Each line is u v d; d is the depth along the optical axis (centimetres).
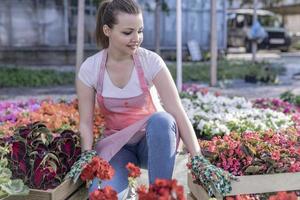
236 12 1942
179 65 667
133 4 229
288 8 2181
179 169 315
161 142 209
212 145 235
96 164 190
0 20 1283
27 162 224
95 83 245
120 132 234
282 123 447
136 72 239
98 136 313
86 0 1350
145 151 240
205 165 212
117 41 229
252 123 429
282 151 234
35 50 1330
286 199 160
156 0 1184
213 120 453
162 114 216
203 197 220
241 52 1977
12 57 1312
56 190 214
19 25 1305
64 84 994
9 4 1285
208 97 586
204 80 1038
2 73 1044
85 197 247
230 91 862
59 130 342
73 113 408
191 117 450
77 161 224
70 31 1368
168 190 150
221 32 1603
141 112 245
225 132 415
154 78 240
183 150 335
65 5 1343
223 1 1577
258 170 221
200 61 1491
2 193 205
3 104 509
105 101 242
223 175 207
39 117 384
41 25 1327
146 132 218
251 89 897
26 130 231
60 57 1362
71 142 233
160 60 243
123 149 243
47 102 500
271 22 1995
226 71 1146
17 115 433
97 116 348
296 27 2773
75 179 218
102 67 243
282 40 1967
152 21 1469
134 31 227
